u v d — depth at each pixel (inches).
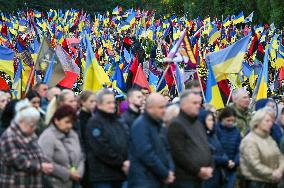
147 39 3769.7
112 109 669.9
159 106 627.5
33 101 743.1
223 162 743.7
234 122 810.2
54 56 1060.5
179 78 1085.1
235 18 4005.9
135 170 629.9
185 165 641.0
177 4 6953.7
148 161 614.5
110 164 660.7
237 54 1113.4
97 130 660.7
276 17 4232.3
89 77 1104.2
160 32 3993.6
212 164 664.4
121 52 2156.7
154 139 626.8
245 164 736.3
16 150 595.5
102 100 666.2
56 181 649.0
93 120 666.2
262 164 726.5
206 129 740.7
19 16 5684.1
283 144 734.5
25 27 4042.8
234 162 760.3
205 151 652.7
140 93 733.3
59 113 652.7
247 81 1678.2
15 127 604.4
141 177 625.6
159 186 629.6
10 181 597.6
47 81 1048.8
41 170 607.5
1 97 824.3
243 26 4805.6
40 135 668.1
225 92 1129.4
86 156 685.9
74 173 657.0
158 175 617.3
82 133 714.2
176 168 649.0
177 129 642.2
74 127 700.0
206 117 737.6
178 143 640.4
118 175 667.4
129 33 4099.4
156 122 634.8
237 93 852.0
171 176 624.4
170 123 649.6
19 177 598.5
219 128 780.0
